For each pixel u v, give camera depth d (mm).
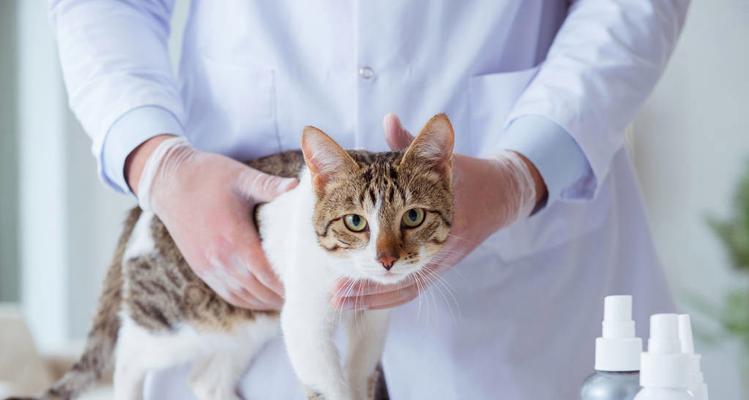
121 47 1213
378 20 1178
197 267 1073
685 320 757
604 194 1313
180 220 1061
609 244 1318
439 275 1085
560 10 1350
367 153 1022
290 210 1032
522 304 1226
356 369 1094
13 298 4516
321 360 1016
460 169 1010
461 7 1210
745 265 3209
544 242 1252
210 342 1278
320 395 1023
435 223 973
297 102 1209
